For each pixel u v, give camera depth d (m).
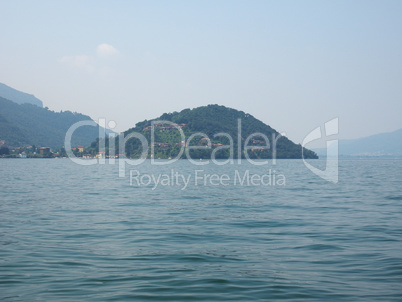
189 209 27.14
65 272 12.68
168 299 10.41
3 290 11.04
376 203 30.06
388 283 11.59
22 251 15.24
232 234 18.58
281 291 10.98
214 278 12.12
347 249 15.59
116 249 15.69
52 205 29.00
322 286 11.39
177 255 14.79
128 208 27.61
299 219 22.72
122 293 10.83
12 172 83.50
